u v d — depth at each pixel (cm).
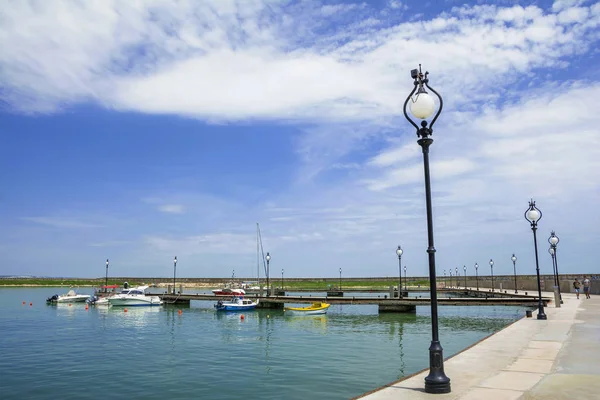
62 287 15450
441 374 1030
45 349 2922
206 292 11388
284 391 1759
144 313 5925
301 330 3928
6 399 1709
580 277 10119
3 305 7288
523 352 1542
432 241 1110
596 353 1512
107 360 2500
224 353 2703
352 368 2189
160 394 1753
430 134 1163
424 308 6675
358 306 7331
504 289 8531
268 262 7300
